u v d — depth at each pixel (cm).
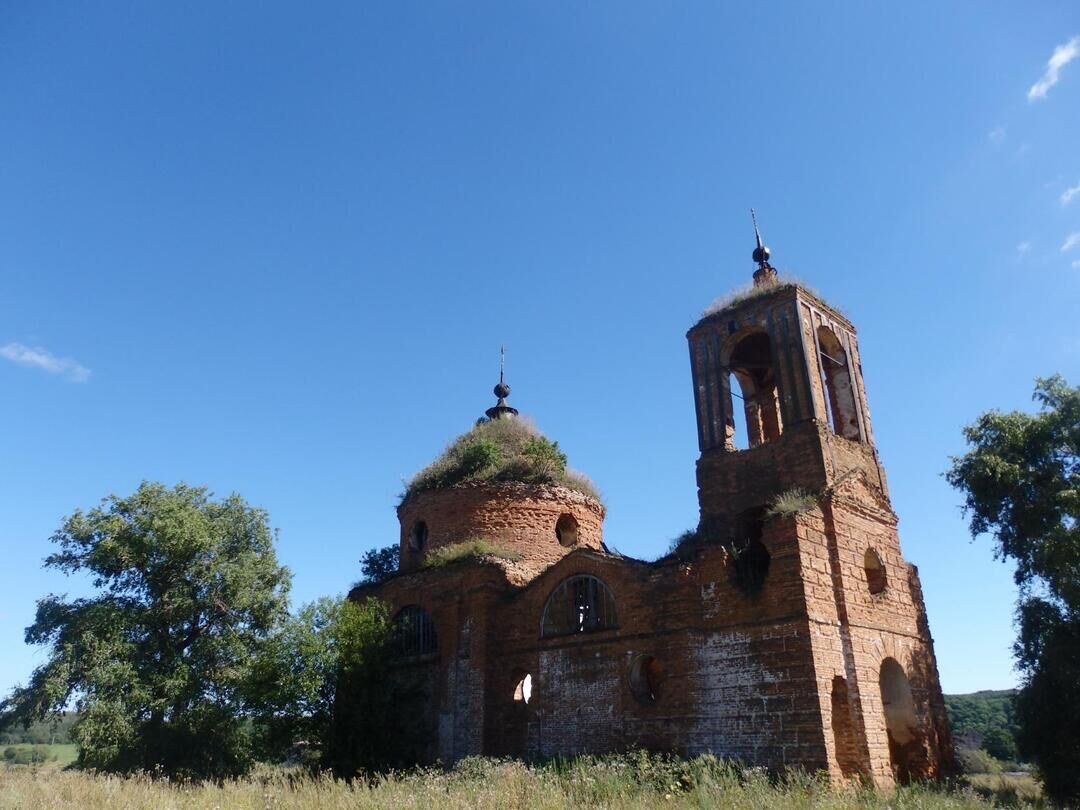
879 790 1914
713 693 2134
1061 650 2598
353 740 2522
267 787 2016
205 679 3133
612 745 2278
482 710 2542
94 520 3200
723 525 2506
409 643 2920
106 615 3014
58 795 1789
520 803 1485
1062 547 2575
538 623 2600
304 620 2800
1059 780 2481
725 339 2767
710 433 2680
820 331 2803
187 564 3259
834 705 2097
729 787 1652
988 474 2884
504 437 3456
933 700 2517
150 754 2923
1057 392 2953
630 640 2345
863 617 2278
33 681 2941
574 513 3291
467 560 2853
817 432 2420
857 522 2433
